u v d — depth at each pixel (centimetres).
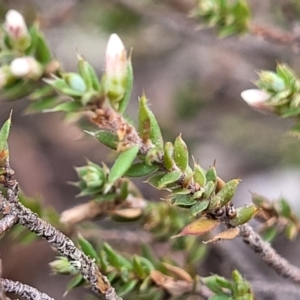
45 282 43
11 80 21
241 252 29
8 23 21
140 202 22
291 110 20
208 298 20
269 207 22
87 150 48
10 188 18
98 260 21
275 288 23
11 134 50
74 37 47
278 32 25
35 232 18
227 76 41
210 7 24
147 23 35
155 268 21
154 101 45
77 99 19
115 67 19
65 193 48
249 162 44
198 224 19
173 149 19
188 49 44
